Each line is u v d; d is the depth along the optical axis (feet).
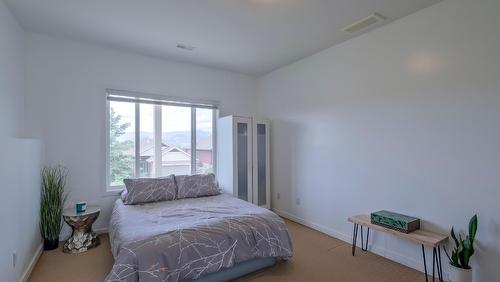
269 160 14.67
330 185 11.35
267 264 8.38
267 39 10.48
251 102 15.80
